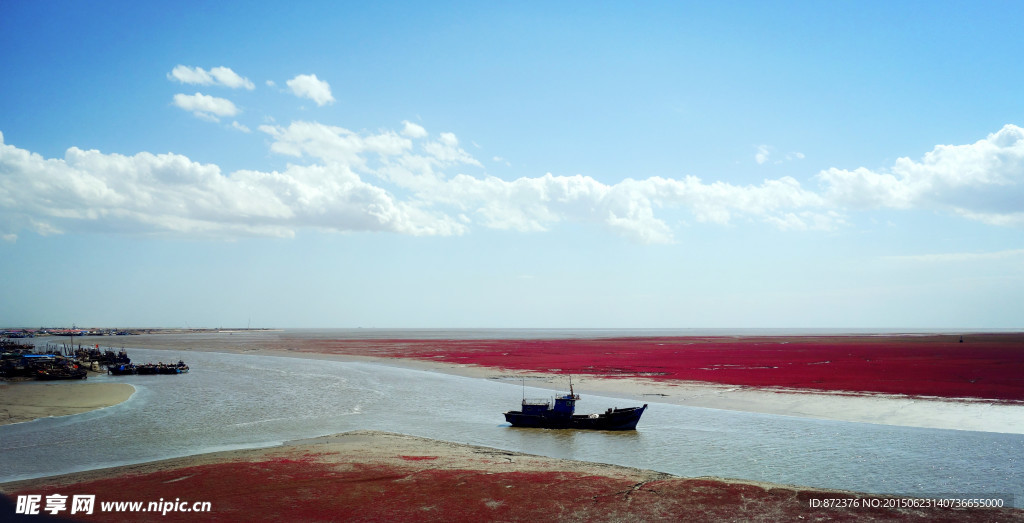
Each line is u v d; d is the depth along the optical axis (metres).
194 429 42.62
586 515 23.11
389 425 45.16
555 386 69.38
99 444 37.44
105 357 108.94
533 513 23.33
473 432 42.44
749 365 91.62
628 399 57.84
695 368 88.62
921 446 36.00
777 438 38.81
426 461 31.55
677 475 30.31
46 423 44.50
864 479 29.14
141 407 52.66
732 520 22.55
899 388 59.47
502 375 83.31
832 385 63.22
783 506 24.06
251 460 31.66
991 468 30.88
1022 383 61.69
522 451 36.12
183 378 80.31
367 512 23.33
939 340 185.00
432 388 68.19
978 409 47.91
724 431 41.41
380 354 134.88
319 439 39.31
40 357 91.12
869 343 165.25
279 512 23.25
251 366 101.81
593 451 36.00
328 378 79.88
